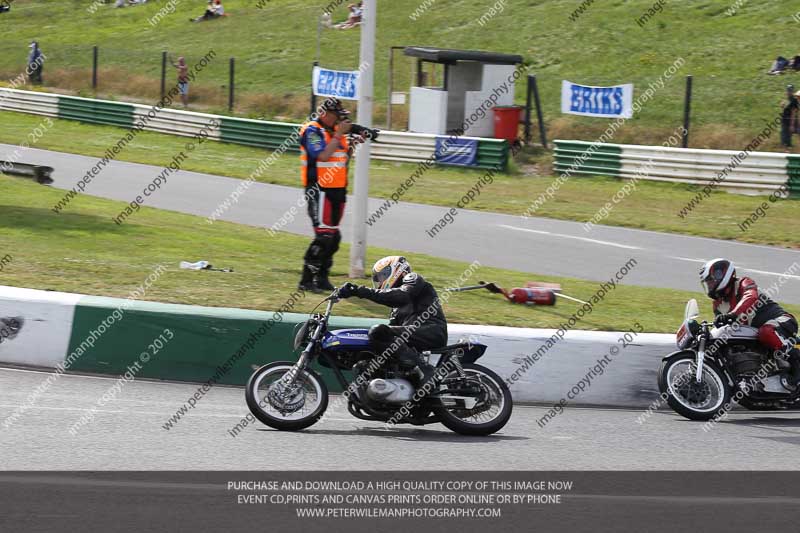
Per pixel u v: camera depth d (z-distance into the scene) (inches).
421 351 1159.0
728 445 1152.2
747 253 2596.0
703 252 2593.5
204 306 1496.1
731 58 5032.0
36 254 1863.9
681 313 1777.8
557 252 2534.5
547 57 5428.2
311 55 5984.3
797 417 1352.1
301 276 1841.8
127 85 5802.2
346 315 1536.7
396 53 5792.3
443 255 2427.4
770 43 5118.1
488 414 1192.8
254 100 5241.1
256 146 4485.7
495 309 1667.1
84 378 1360.7
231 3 7593.5
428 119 4372.5
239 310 1419.8
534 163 4111.7
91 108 5093.5
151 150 4416.8
